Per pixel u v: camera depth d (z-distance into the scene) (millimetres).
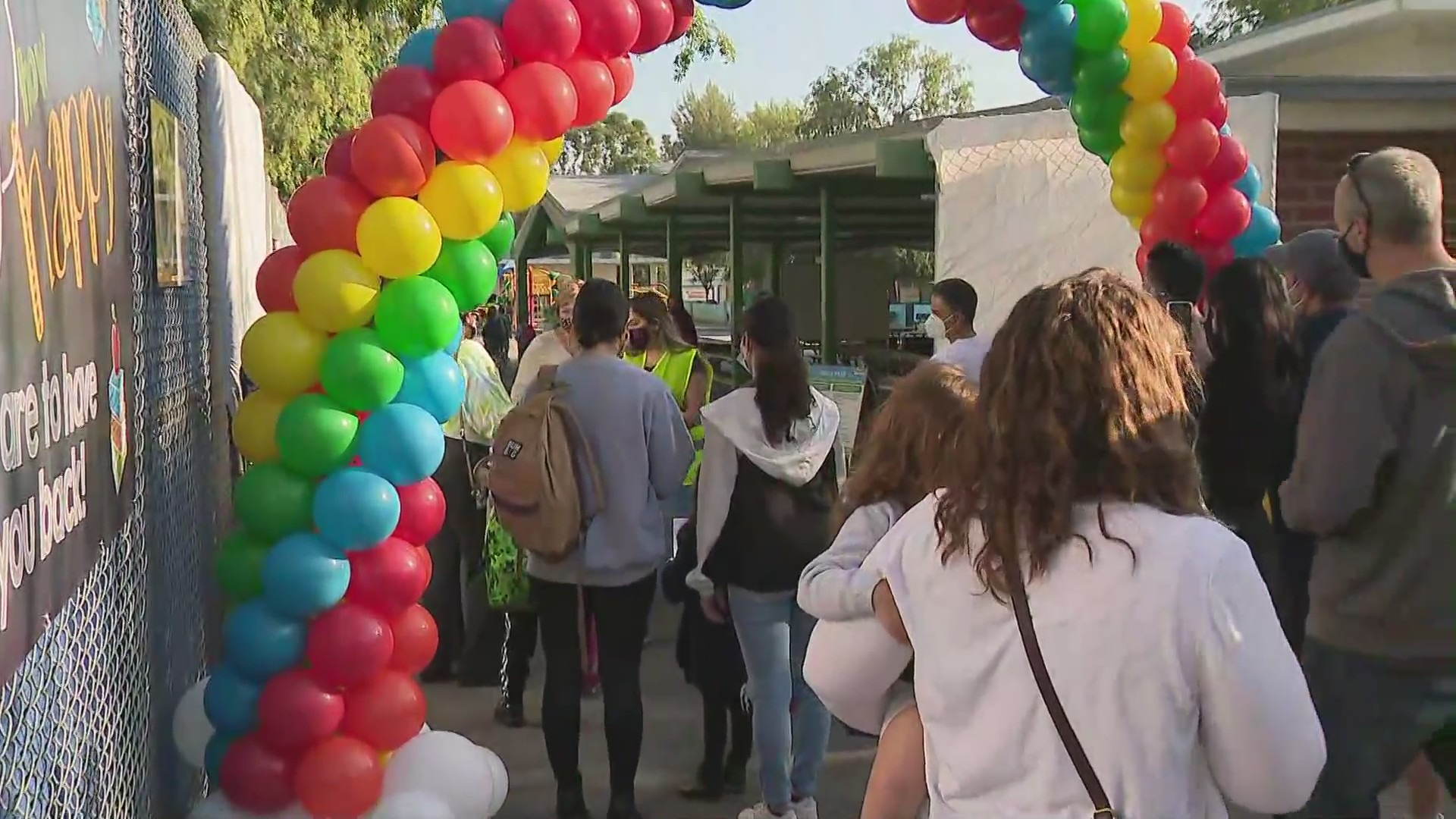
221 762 3121
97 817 2154
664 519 4355
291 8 11516
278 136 12375
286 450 3047
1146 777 1666
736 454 3951
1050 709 1702
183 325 3771
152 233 3070
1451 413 2787
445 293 3150
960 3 4660
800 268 13453
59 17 1896
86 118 2137
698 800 4633
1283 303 3922
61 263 1876
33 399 1647
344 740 3096
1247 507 3963
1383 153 3012
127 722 2510
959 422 2672
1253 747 1676
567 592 4227
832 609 2225
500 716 5527
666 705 5797
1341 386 2830
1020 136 5660
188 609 3719
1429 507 2811
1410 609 2861
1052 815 1696
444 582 6109
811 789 4184
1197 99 4812
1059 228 5652
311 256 3139
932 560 1872
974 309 5164
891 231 12734
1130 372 1756
